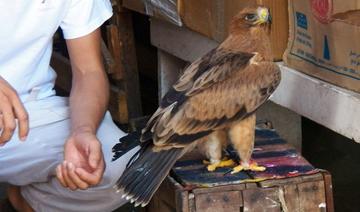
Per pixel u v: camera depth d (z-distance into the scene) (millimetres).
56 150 3416
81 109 3316
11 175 3467
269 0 3746
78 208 3500
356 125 3430
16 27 3270
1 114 2906
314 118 3689
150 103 5516
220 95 3025
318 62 3619
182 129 2990
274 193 3070
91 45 3467
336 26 3428
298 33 3719
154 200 3418
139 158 2973
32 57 3379
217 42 4168
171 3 4402
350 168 4574
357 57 3375
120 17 5062
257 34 3135
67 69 5344
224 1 4000
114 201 3438
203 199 3029
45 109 3441
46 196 3533
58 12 3336
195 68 3119
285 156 3297
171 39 4734
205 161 3252
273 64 3143
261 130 3605
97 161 3043
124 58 5113
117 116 5125
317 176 3102
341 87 3523
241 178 3104
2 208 4184
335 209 4184
